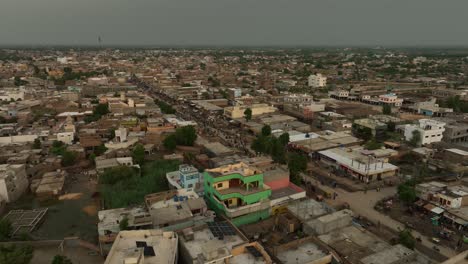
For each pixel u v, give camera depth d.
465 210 89.38
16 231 88.25
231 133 175.88
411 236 76.38
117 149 140.38
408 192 95.75
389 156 134.00
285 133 149.75
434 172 125.12
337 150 137.38
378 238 75.62
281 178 101.44
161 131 162.38
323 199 102.56
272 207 92.06
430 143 151.12
